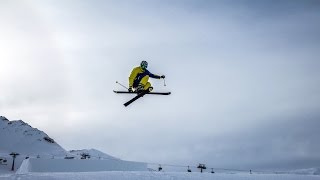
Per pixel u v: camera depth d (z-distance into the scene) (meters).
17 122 163.12
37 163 35.28
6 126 153.75
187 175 13.29
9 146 132.25
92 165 37.41
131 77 11.95
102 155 131.50
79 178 11.77
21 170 27.70
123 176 12.45
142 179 11.70
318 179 13.25
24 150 130.62
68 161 36.34
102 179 11.58
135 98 12.55
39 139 146.50
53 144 147.12
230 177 13.10
